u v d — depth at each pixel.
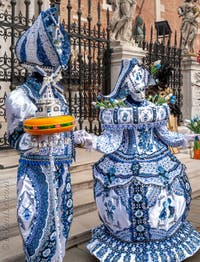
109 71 7.52
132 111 3.13
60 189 2.53
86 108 7.63
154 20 17.05
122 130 3.20
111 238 3.28
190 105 9.91
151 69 3.51
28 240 2.43
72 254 3.50
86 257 3.43
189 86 9.93
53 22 2.35
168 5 17.73
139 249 3.09
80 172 5.41
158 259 3.02
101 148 3.10
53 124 2.19
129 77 3.27
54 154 2.48
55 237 2.48
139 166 3.12
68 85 7.02
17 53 2.49
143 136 3.24
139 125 3.18
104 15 14.05
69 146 2.59
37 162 2.46
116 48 7.40
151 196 3.04
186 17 10.21
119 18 7.60
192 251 3.19
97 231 3.51
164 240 3.16
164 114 3.30
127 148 3.24
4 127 7.54
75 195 4.66
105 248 3.21
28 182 2.45
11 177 4.73
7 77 6.54
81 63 7.18
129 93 3.31
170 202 3.11
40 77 2.48
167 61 8.42
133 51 7.55
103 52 7.54
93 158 5.94
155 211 3.05
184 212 3.27
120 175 3.12
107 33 7.51
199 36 17.06
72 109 7.32
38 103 2.36
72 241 3.65
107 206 3.18
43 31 2.31
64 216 2.59
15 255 3.18
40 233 2.42
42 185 2.45
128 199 3.06
